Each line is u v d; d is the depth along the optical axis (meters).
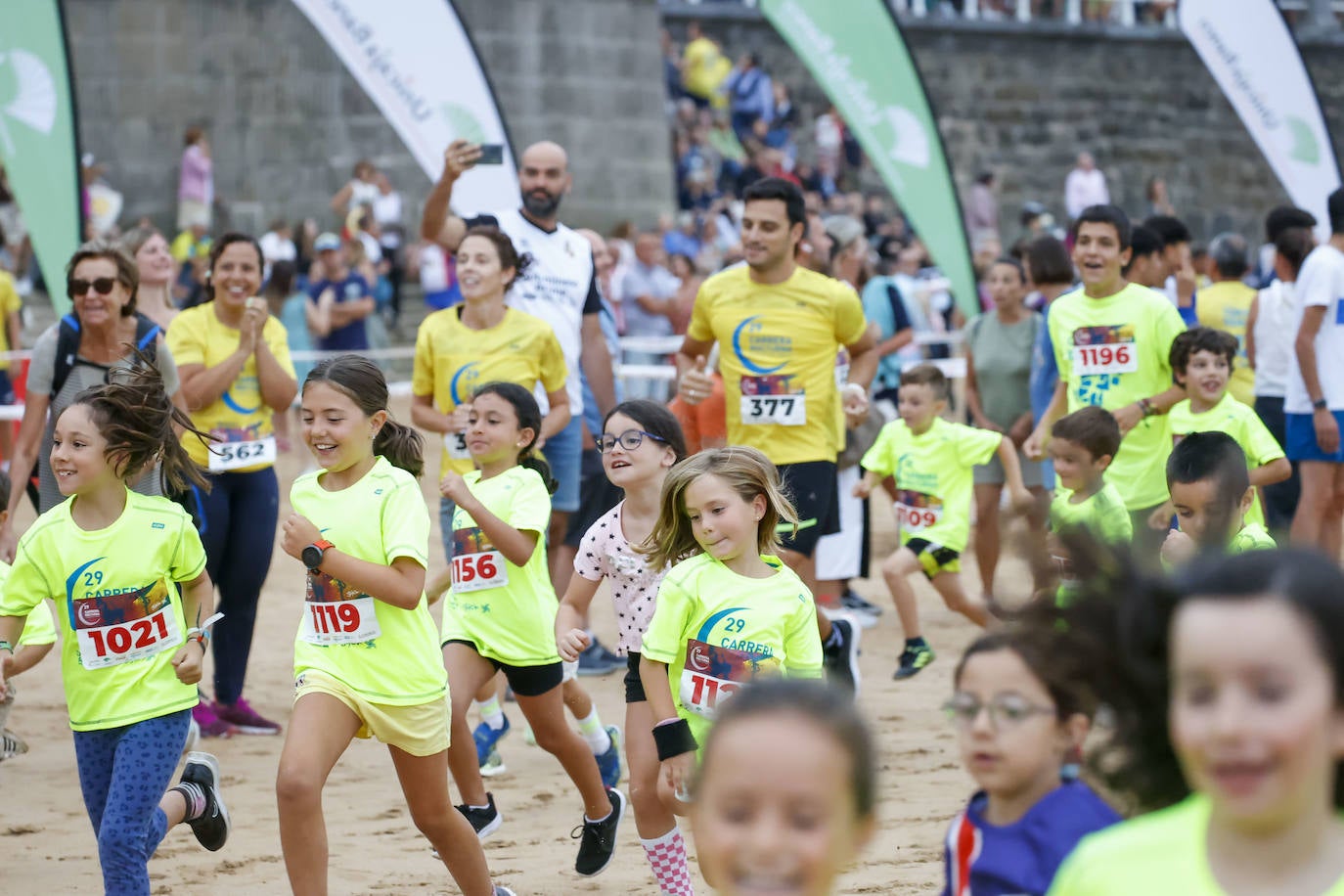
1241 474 11.17
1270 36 29.16
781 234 15.60
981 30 60.94
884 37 27.39
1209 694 3.96
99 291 13.59
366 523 9.98
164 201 47.25
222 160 47.69
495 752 14.95
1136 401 16.91
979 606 18.44
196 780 10.70
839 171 54.62
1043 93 62.12
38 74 21.25
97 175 44.19
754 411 15.80
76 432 9.75
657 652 10.01
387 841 12.92
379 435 11.06
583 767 11.84
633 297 36.94
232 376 15.44
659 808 10.45
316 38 47.84
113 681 9.84
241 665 16.28
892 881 11.51
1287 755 3.86
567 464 17.30
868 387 16.33
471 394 12.59
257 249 15.99
